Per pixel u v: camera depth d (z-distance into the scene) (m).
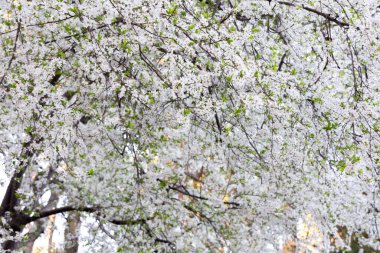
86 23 3.94
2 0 3.92
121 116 5.21
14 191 7.05
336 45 5.27
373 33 4.68
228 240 8.08
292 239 8.38
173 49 3.97
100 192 7.77
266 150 5.67
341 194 7.14
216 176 8.27
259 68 4.52
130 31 4.07
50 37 4.49
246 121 5.16
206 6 5.37
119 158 7.05
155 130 5.50
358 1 5.09
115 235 7.89
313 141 5.23
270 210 7.55
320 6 5.26
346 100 4.99
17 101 4.02
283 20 5.50
